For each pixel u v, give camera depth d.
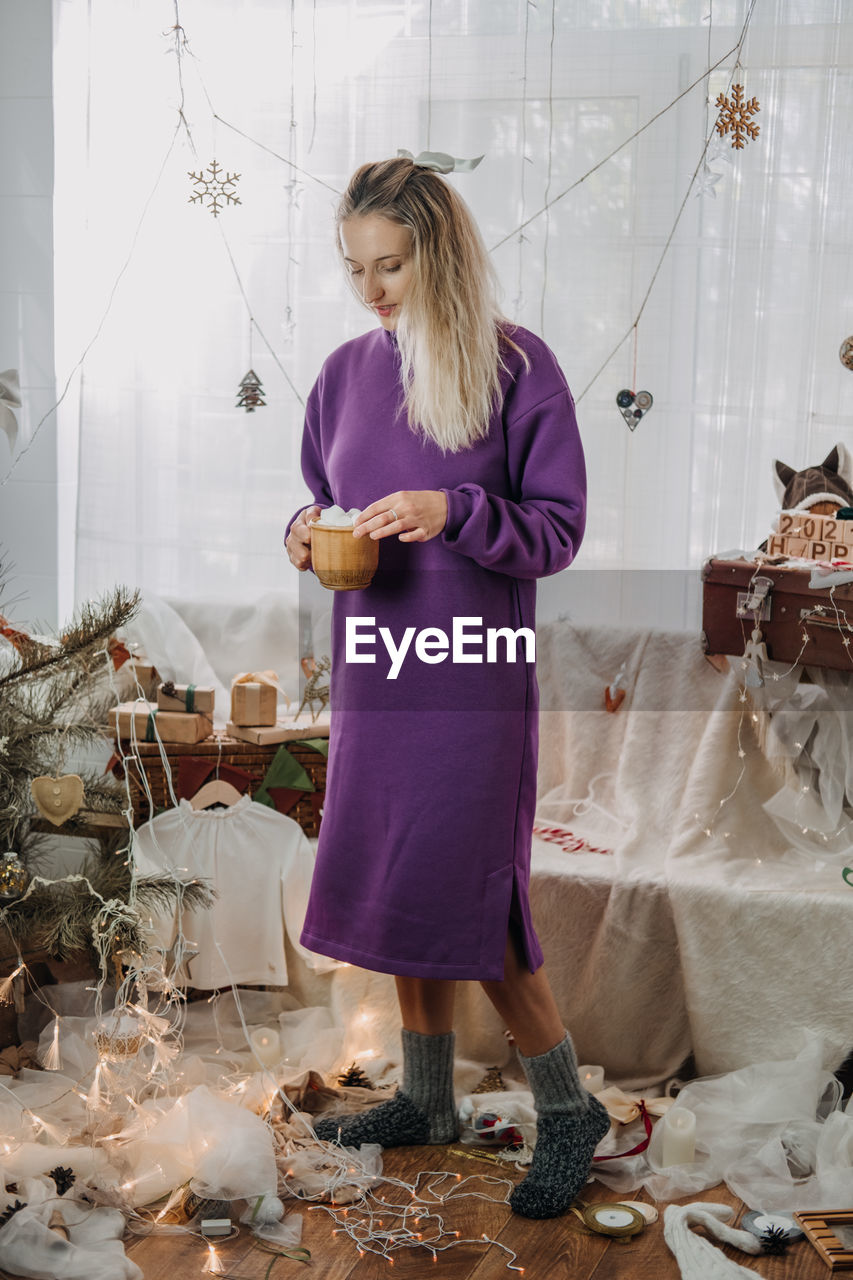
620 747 2.36
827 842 2.11
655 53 2.32
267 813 2.19
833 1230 1.64
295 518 1.81
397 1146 1.87
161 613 2.47
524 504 1.66
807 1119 1.84
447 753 1.66
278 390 2.52
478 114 2.40
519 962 1.71
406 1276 1.56
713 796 2.16
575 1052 1.89
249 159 2.46
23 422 2.61
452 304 1.61
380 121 2.42
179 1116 1.77
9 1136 1.79
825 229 2.30
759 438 2.38
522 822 1.71
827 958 1.92
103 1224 1.64
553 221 2.40
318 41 2.42
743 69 2.29
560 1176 1.70
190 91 2.46
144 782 2.16
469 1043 2.10
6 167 2.54
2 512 2.65
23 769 2.10
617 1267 1.59
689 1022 2.03
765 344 2.36
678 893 1.98
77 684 2.12
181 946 2.02
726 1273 1.52
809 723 2.12
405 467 1.68
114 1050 1.84
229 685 2.52
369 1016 2.13
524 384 1.68
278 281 2.48
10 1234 1.57
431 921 1.68
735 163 2.32
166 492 2.57
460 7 2.38
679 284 2.37
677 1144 1.79
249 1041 2.01
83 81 2.57
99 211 2.51
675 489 2.43
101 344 2.53
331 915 1.78
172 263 2.51
